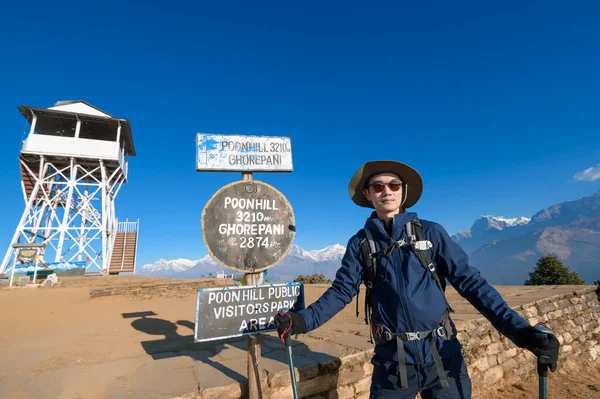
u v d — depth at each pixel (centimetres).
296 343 407
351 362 342
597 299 770
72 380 307
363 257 216
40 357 412
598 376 566
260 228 309
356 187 259
